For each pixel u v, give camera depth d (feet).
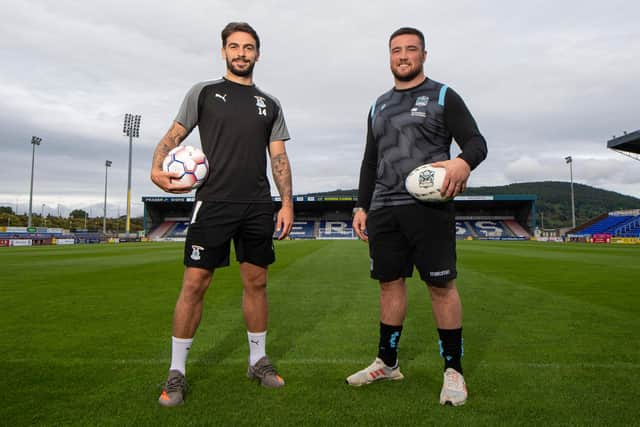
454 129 7.35
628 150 103.71
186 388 7.43
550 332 12.18
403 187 7.59
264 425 6.00
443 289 7.41
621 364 9.09
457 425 6.04
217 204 7.74
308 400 7.00
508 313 15.12
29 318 14.16
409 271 7.98
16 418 6.26
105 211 153.48
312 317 14.30
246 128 8.03
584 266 34.50
